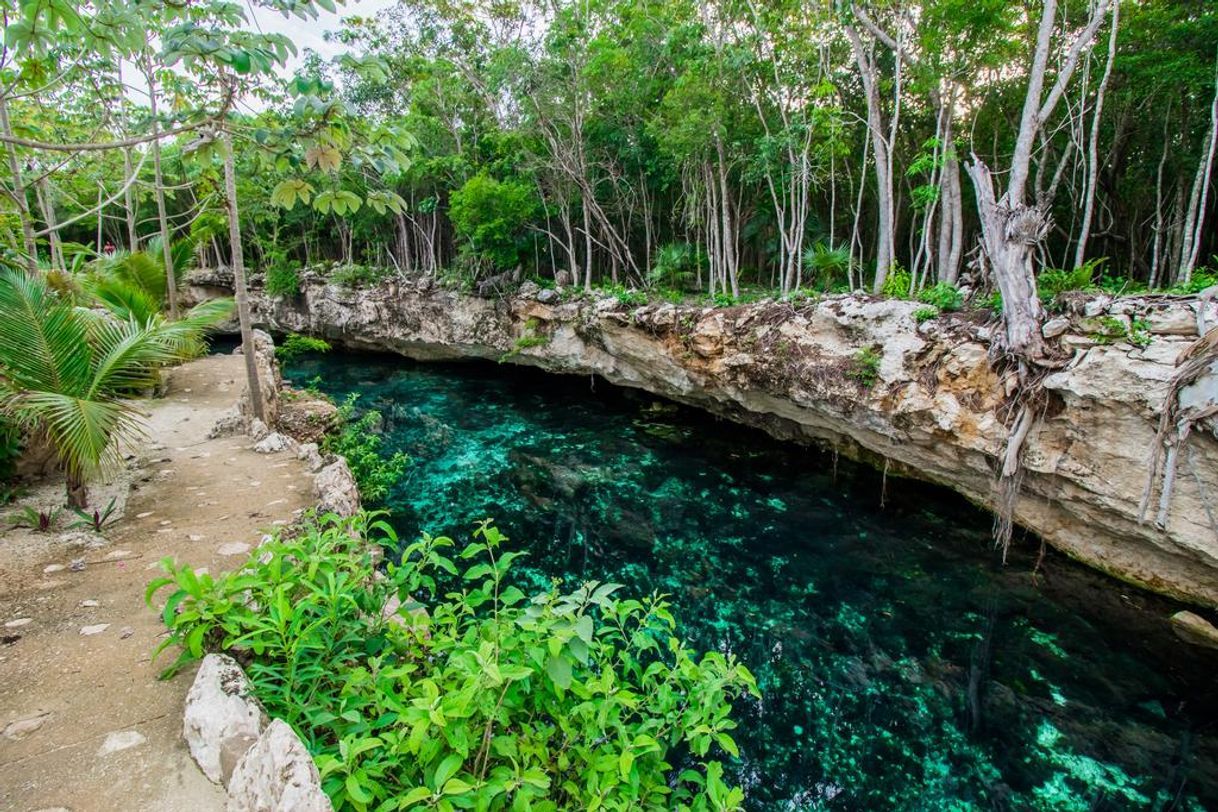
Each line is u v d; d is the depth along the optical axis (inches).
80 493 197.2
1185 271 434.9
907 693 243.4
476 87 849.5
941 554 343.9
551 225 844.6
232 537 185.5
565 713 104.1
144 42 111.3
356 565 127.7
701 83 557.3
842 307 417.4
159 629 132.1
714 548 363.6
